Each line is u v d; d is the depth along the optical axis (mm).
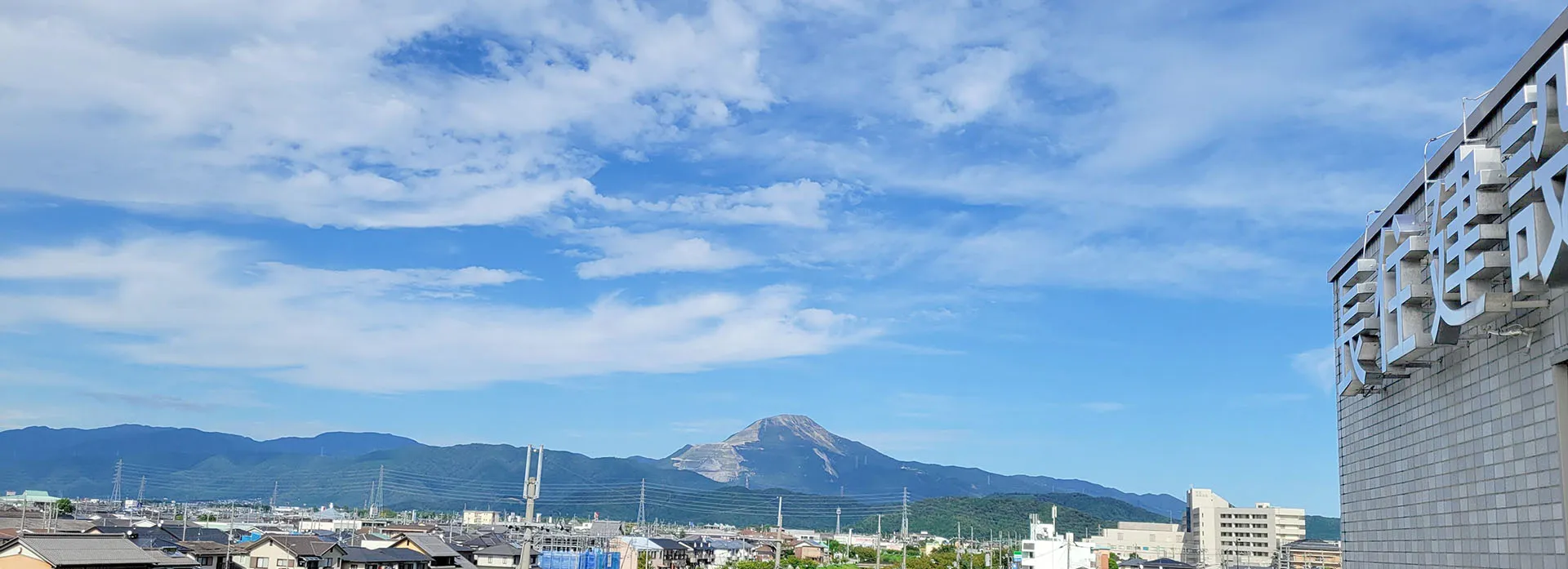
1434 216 35219
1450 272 34062
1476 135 35156
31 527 117188
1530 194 29062
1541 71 27844
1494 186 31328
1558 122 27234
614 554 167250
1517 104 30109
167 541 110500
